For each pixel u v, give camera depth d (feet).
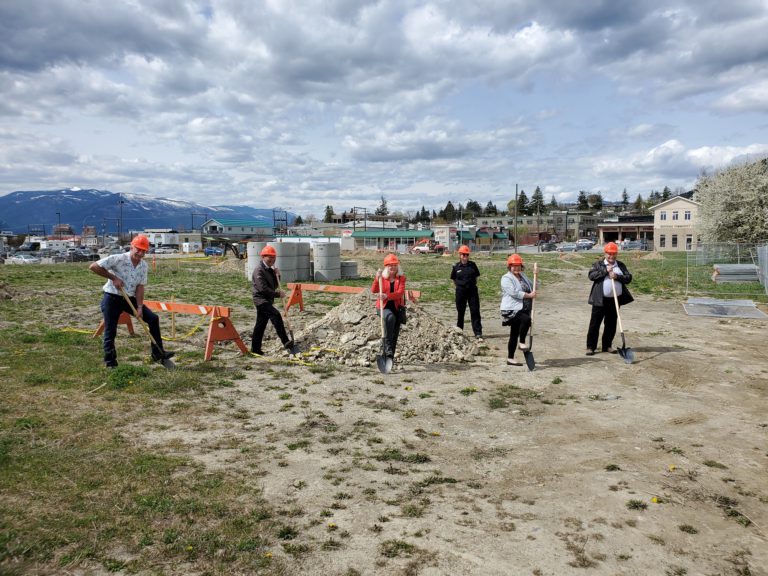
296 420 20.11
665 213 270.87
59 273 105.70
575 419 20.89
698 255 118.01
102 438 17.17
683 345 35.63
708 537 12.42
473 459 16.97
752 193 131.44
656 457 17.17
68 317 44.16
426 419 20.70
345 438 18.45
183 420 19.47
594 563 11.26
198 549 11.25
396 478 15.37
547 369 29.01
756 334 39.88
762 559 11.57
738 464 16.63
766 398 23.76
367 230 360.48
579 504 13.93
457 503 13.89
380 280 27.07
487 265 145.69
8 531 11.30
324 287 49.52
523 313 28.53
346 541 11.90
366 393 23.98
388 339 27.27
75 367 25.43
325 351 30.19
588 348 33.04
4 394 20.99
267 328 37.70
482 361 30.96
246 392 23.50
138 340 33.91
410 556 11.36
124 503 12.96
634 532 12.55
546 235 423.23
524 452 17.58
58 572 10.23
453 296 66.54
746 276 79.56
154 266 119.34
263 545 11.60
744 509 13.78
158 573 10.39
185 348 32.30
